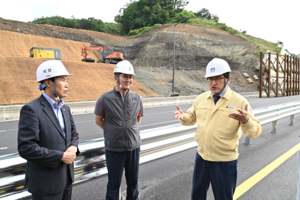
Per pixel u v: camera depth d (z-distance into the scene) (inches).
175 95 831.7
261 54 1075.3
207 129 82.4
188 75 1258.0
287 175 134.2
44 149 58.6
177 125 122.6
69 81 735.7
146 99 654.5
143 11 2362.2
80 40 1435.8
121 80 84.1
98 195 111.3
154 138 107.9
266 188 117.7
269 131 255.8
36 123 59.0
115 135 83.9
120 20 2497.5
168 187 119.8
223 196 79.6
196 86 1120.8
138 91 847.7
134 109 88.4
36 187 60.4
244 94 1098.1
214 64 78.8
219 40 1739.7
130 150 86.6
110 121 85.1
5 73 644.7
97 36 1563.7
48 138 61.9
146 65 1438.2
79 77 786.2
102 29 2588.6
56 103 67.4
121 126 84.2
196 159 89.2
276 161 157.9
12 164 63.8
